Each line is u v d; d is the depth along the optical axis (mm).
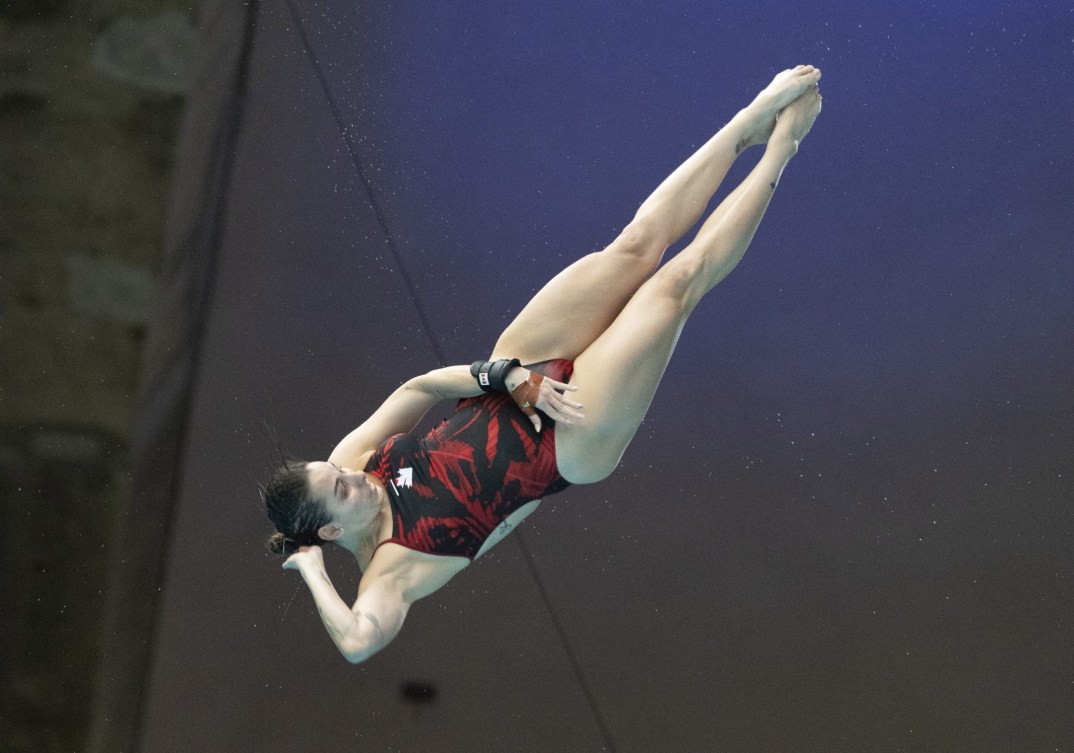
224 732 19766
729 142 12859
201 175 19672
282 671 20016
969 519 20016
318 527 11680
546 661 20266
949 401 20609
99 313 18750
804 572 20297
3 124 18062
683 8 22891
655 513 20922
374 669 20219
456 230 21766
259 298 20562
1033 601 19391
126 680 19547
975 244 21203
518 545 20797
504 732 20000
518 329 12453
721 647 20125
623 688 20078
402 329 21188
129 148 18531
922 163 21797
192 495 19859
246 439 20109
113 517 19297
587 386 11906
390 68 22312
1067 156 21266
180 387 19750
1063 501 19703
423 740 19891
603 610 20484
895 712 19375
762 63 22531
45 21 18078
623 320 12031
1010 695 19078
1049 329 20578
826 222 21812
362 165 21672
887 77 22203
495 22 22828
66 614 19297
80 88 18250
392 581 11609
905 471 20438
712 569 20547
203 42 19031
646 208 12719
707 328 21688
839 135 22141
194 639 19859
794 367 21266
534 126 22375
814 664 19828
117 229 18625
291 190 21141
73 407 18859
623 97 22547
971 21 22219
